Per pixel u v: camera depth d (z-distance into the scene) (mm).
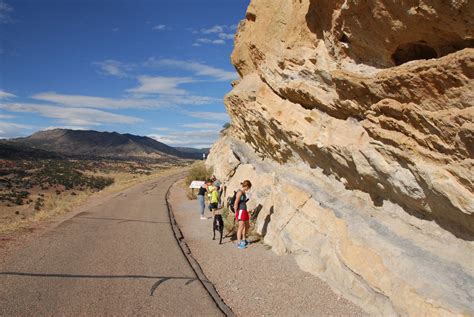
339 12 6309
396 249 5887
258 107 11359
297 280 7293
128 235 11953
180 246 10477
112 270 8039
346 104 6820
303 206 8945
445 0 4457
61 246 10117
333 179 8500
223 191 18719
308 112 8812
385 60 6184
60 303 6207
